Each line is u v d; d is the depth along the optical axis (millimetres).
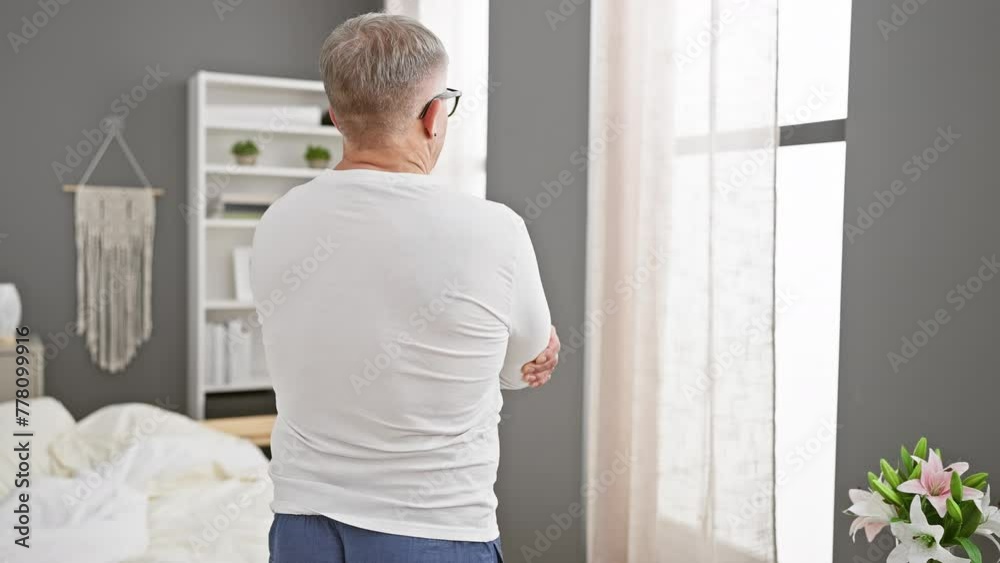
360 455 1042
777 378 2406
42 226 3928
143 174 4086
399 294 1016
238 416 4281
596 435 2531
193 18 4137
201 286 3961
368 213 1030
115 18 4004
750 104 2031
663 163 2303
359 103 1064
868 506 1641
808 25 2281
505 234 1064
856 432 2160
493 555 1105
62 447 2785
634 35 2396
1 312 3625
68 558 1884
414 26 1093
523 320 1102
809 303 2312
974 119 1854
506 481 2949
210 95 4137
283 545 1064
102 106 4004
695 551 2236
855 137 2125
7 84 3848
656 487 2359
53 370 3971
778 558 2408
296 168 4332
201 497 2422
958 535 1555
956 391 1909
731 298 2098
